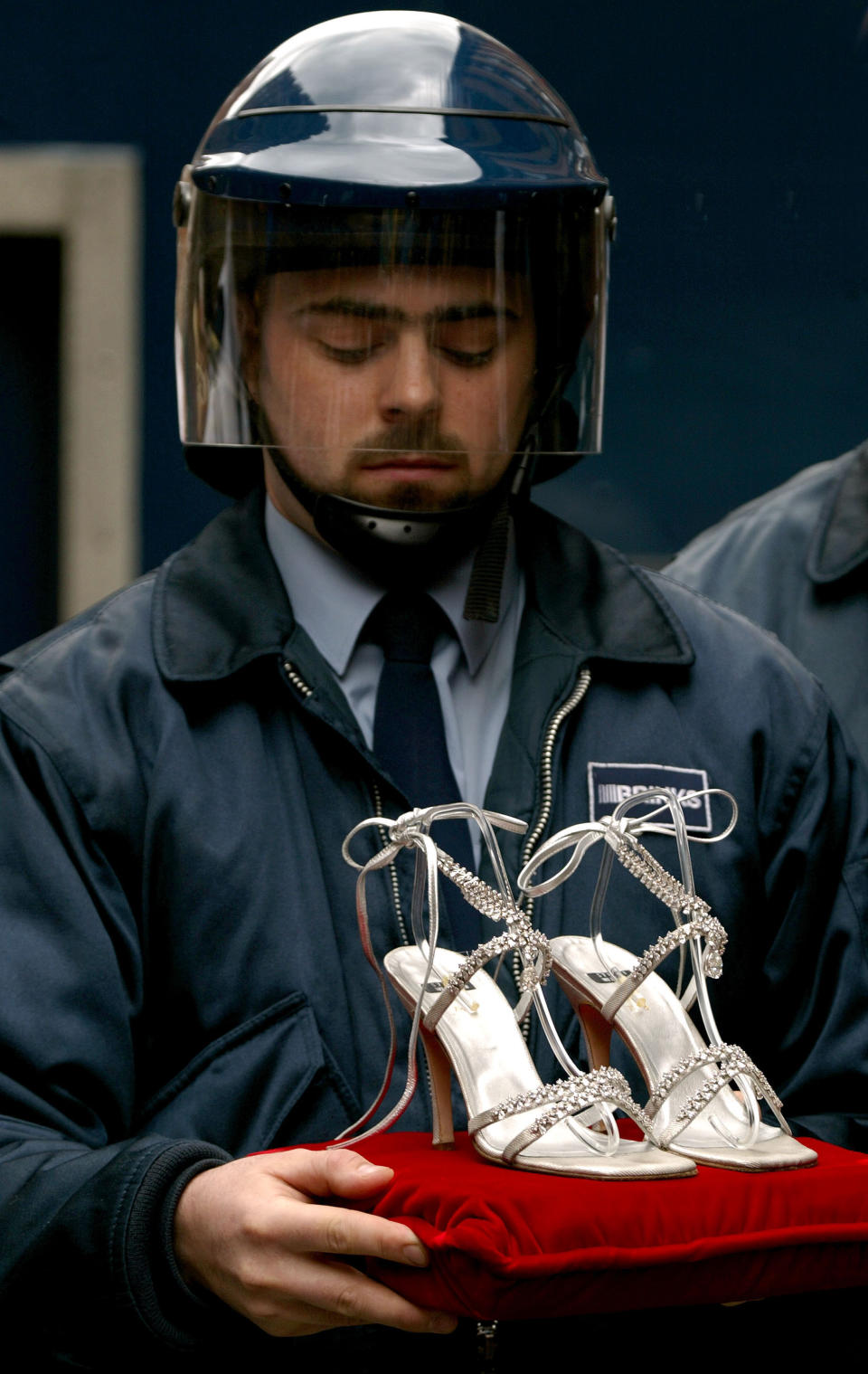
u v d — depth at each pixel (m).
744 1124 4.61
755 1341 5.57
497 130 5.52
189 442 5.81
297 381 5.41
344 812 5.48
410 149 5.35
